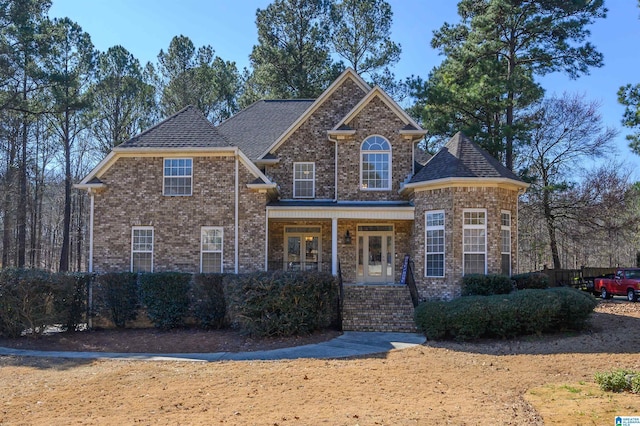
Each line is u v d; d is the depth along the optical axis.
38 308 18.58
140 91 43.88
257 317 17.98
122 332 19.59
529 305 16.77
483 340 16.89
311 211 22.20
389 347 16.22
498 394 10.66
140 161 22.67
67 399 10.91
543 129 35.94
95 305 20.70
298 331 18.20
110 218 22.48
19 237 38.84
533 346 15.91
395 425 8.46
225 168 22.50
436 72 36.50
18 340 18.47
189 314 20.75
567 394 10.37
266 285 17.95
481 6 33.75
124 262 22.25
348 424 8.57
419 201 21.97
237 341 17.58
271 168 25.47
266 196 22.48
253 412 9.50
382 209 22.14
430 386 11.41
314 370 13.18
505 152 33.12
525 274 20.95
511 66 32.53
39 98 36.38
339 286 20.64
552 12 30.97
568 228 36.25
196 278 20.02
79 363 14.87
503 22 31.58
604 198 34.19
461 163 21.17
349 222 25.22
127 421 9.13
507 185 21.17
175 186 22.55
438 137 39.50
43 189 47.69
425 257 21.47
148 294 19.92
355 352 15.52
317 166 25.41
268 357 15.14
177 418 9.23
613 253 53.88
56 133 43.84
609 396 10.08
